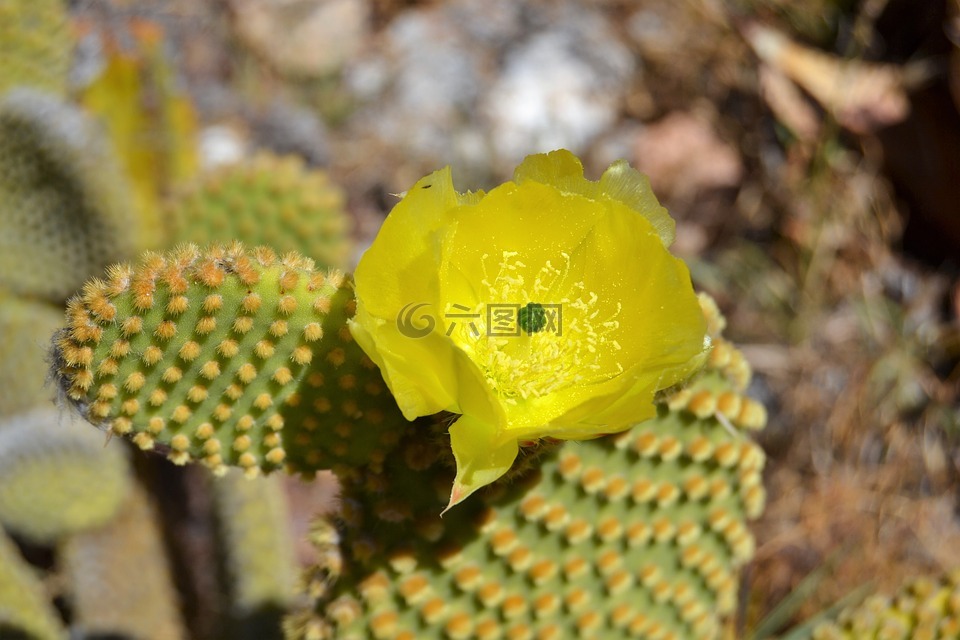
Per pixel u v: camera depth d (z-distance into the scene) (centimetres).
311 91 62
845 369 45
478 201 20
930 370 45
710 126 54
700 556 25
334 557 23
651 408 19
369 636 23
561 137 57
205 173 36
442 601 23
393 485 22
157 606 34
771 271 49
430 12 66
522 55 61
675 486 24
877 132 47
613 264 20
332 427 21
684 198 53
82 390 20
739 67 54
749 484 25
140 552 34
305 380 21
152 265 20
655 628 25
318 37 63
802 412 44
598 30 62
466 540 23
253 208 34
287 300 20
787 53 50
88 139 33
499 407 19
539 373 21
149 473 35
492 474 19
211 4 64
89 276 35
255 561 33
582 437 19
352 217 56
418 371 19
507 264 21
